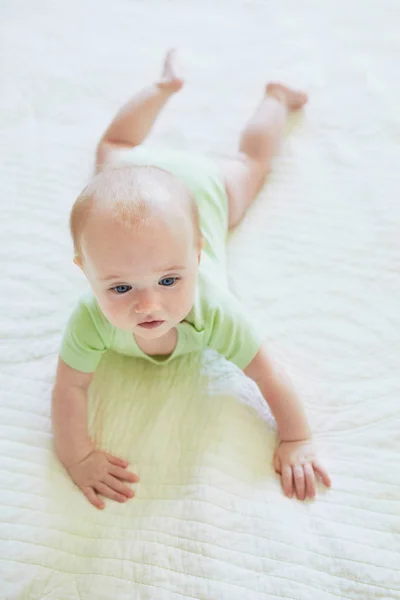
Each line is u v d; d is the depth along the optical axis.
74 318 0.82
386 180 1.10
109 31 1.33
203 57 1.29
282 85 1.17
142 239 0.67
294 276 1.00
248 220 1.07
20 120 1.17
